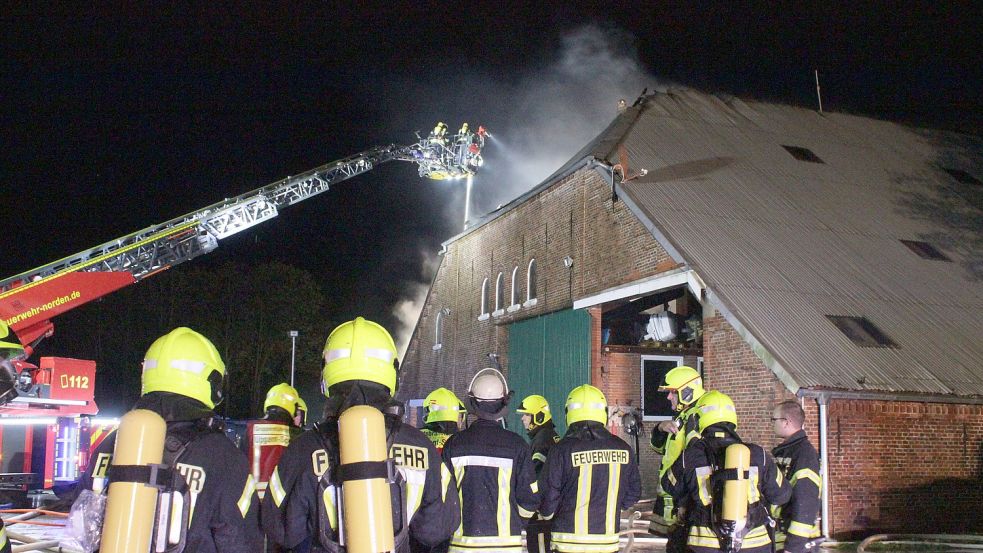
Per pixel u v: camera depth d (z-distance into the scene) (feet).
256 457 22.56
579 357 61.93
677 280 49.34
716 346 45.70
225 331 149.28
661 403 61.52
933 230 59.26
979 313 49.11
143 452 9.84
